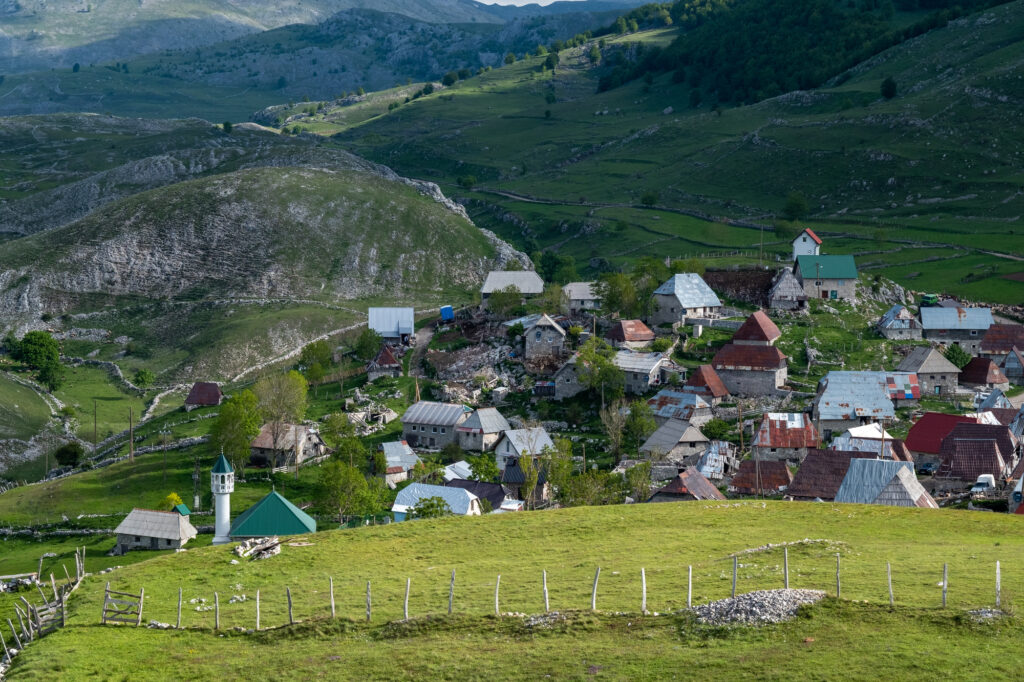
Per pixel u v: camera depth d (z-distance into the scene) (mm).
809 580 73312
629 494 135750
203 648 72250
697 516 100250
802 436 152625
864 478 114125
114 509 161500
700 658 62938
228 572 87562
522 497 149500
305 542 95812
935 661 59875
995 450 134250
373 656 68188
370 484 153625
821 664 60656
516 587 78000
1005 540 87812
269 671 67500
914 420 164375
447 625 71688
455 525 100375
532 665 64438
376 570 85938
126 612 78688
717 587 73750
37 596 87750
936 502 123250
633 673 62062
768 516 99188
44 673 68812
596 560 84625
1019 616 64688
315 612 76125
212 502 160500
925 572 74500
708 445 161125
